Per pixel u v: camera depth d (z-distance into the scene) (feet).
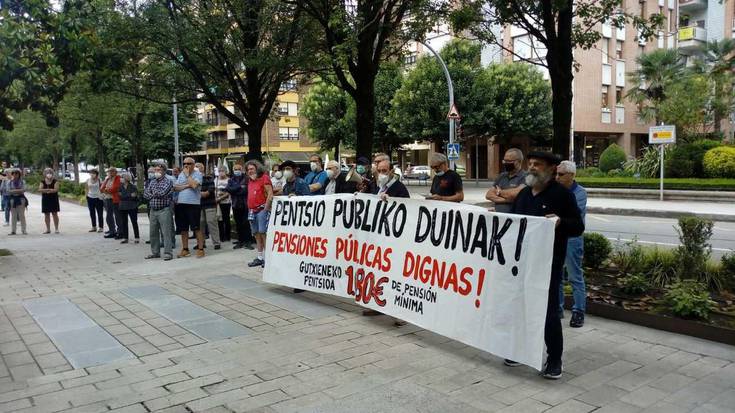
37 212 75.25
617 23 29.12
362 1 32.01
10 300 23.77
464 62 103.96
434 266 17.29
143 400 13.33
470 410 12.62
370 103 33.86
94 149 127.34
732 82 91.56
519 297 14.53
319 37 39.81
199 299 23.45
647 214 57.93
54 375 15.06
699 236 22.59
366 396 13.44
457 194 21.01
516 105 105.29
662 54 102.68
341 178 28.73
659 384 13.98
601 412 12.46
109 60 37.81
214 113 204.54
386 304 19.16
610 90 129.39
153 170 34.27
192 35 36.94
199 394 13.64
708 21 126.93
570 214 14.35
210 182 37.73
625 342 17.21
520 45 109.81
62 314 21.35
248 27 40.70
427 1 31.86
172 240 34.91
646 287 21.25
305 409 12.75
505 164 19.97
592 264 24.94
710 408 12.59
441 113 103.30
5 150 175.73
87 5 33.42
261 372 15.06
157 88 46.39
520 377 14.60
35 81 31.48
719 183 66.08
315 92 126.41
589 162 131.85
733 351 16.25
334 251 21.84
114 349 17.12
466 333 15.96
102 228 52.26
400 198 18.92
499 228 15.23
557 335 14.32
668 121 93.40
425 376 14.71
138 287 26.07
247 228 38.19
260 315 20.85
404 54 43.70
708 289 21.31
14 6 29.84
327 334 18.45
